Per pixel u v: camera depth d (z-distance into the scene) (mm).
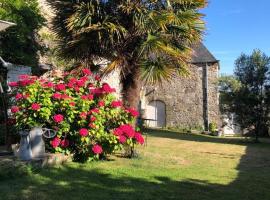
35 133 7020
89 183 6039
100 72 9484
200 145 14031
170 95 27344
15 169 6078
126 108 8805
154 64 8938
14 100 8641
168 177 6941
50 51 12773
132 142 8492
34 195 5160
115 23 8656
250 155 11406
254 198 5828
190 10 9039
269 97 18812
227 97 19516
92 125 7586
